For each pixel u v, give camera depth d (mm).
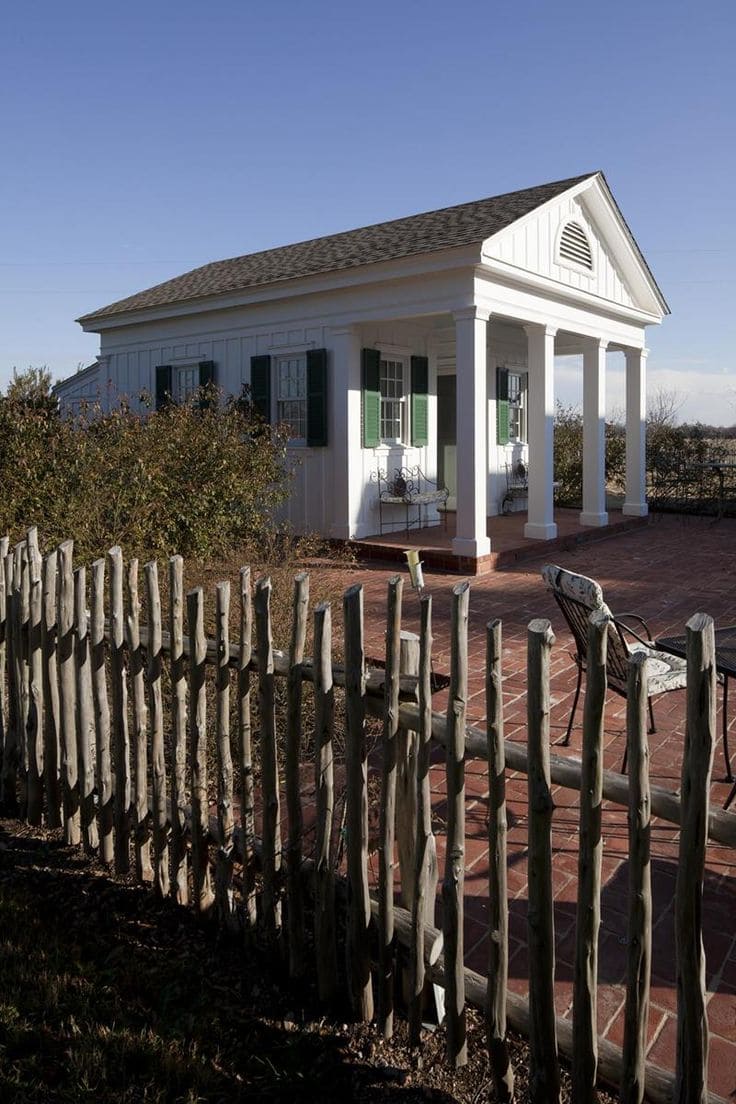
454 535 13141
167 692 4723
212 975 3117
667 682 4527
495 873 2402
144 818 3725
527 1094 2494
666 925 3270
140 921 3467
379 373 13266
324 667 2814
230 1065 2664
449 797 2496
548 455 12914
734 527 16359
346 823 2859
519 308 11945
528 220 11562
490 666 2338
